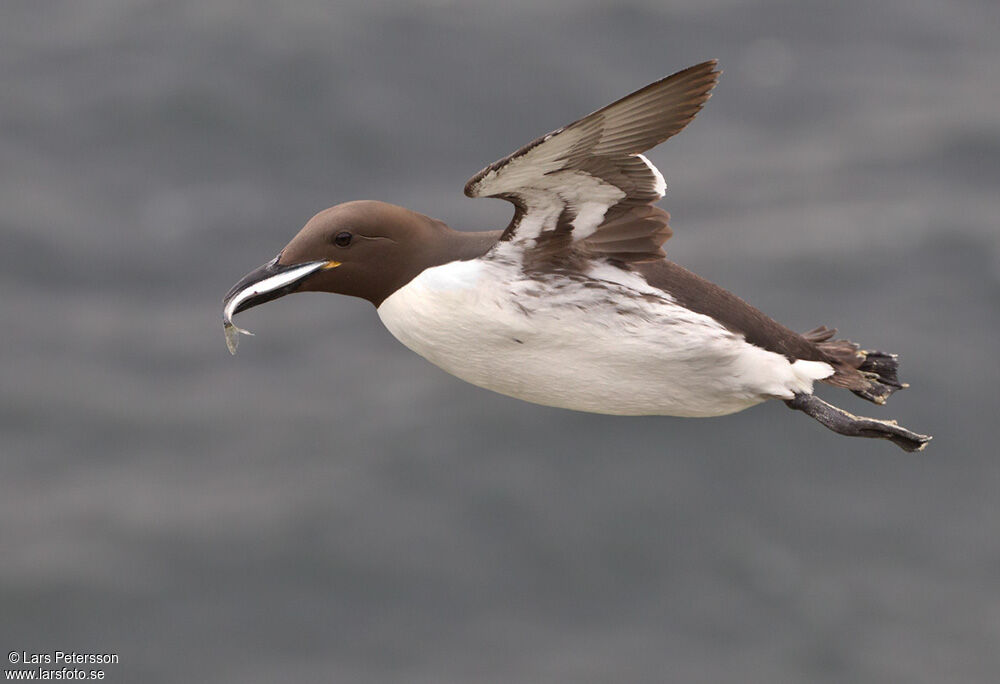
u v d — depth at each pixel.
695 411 7.16
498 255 6.80
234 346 6.95
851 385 7.37
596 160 6.28
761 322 7.16
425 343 6.98
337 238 6.91
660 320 6.82
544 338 6.82
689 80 5.88
